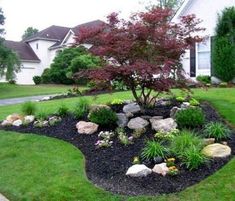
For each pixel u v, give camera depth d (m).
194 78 16.12
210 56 15.68
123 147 6.49
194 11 16.02
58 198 4.89
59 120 8.71
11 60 27.59
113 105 9.52
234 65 14.53
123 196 4.73
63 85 31.47
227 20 14.74
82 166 5.96
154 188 4.90
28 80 38.59
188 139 5.85
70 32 35.75
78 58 25.48
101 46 7.63
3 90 26.73
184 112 7.16
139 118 7.57
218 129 6.46
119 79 7.84
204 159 5.46
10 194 5.23
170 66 7.32
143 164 5.64
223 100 9.59
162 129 6.90
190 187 4.82
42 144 7.27
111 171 5.63
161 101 9.60
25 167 6.16
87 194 4.91
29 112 9.86
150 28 7.48
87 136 7.39
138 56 7.56
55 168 5.92
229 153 5.71
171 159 5.51
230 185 4.79
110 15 7.93
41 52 39.62
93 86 8.58
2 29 28.98
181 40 7.95
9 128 8.93
